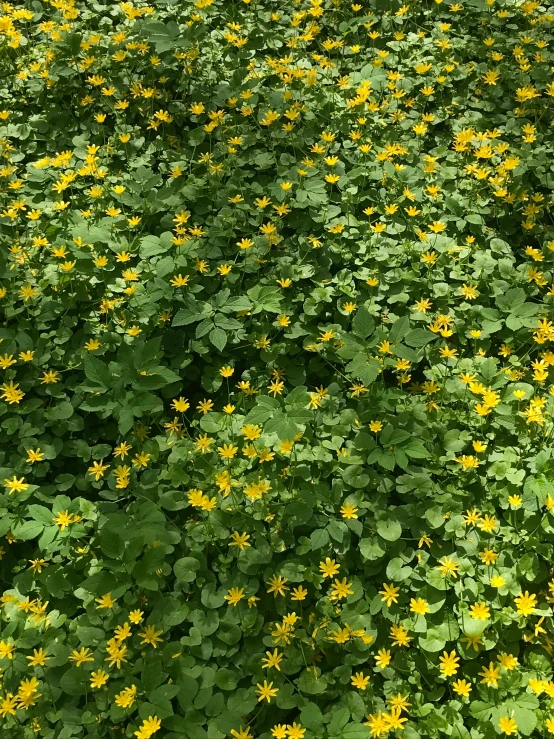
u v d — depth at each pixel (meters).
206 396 0.98
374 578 0.80
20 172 1.20
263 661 0.73
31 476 0.88
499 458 0.86
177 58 1.28
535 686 0.70
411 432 0.87
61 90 1.29
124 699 0.68
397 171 1.14
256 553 0.78
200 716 0.69
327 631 0.74
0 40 1.35
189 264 1.02
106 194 1.12
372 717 0.67
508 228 1.13
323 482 0.86
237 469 0.86
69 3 1.43
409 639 0.73
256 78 1.29
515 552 0.80
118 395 0.86
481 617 0.72
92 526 0.82
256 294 0.97
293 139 1.20
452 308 1.01
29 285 0.99
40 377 0.94
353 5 1.41
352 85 1.29
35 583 0.80
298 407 0.84
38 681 0.73
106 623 0.74
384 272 1.03
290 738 0.66
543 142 1.24
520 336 0.99
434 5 1.46
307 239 1.05
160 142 1.21
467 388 0.92
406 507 0.81
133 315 0.98
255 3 1.44
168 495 0.83
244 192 1.12
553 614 0.77
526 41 1.38
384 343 0.88
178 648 0.73
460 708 0.71
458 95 1.32
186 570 0.78
